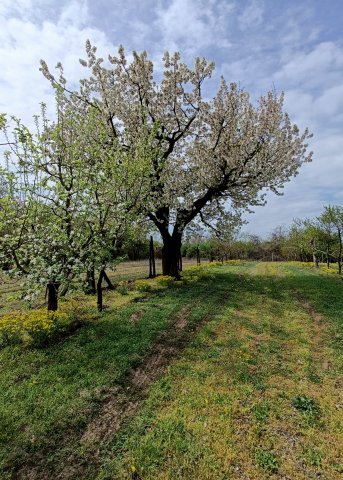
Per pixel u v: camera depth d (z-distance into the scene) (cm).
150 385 645
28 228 890
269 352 821
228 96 1806
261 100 1889
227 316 1118
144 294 1435
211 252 4309
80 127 1127
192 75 1808
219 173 1866
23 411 545
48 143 1022
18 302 1349
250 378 676
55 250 907
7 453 460
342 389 645
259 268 3256
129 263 3734
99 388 621
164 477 416
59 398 585
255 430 507
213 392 612
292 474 424
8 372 680
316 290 1656
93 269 986
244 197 2066
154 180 1559
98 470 432
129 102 1853
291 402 590
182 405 570
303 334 962
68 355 757
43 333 812
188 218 1928
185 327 991
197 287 1667
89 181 974
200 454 454
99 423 529
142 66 1741
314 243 3116
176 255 1977
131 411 562
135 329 933
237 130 1884
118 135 1802
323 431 513
